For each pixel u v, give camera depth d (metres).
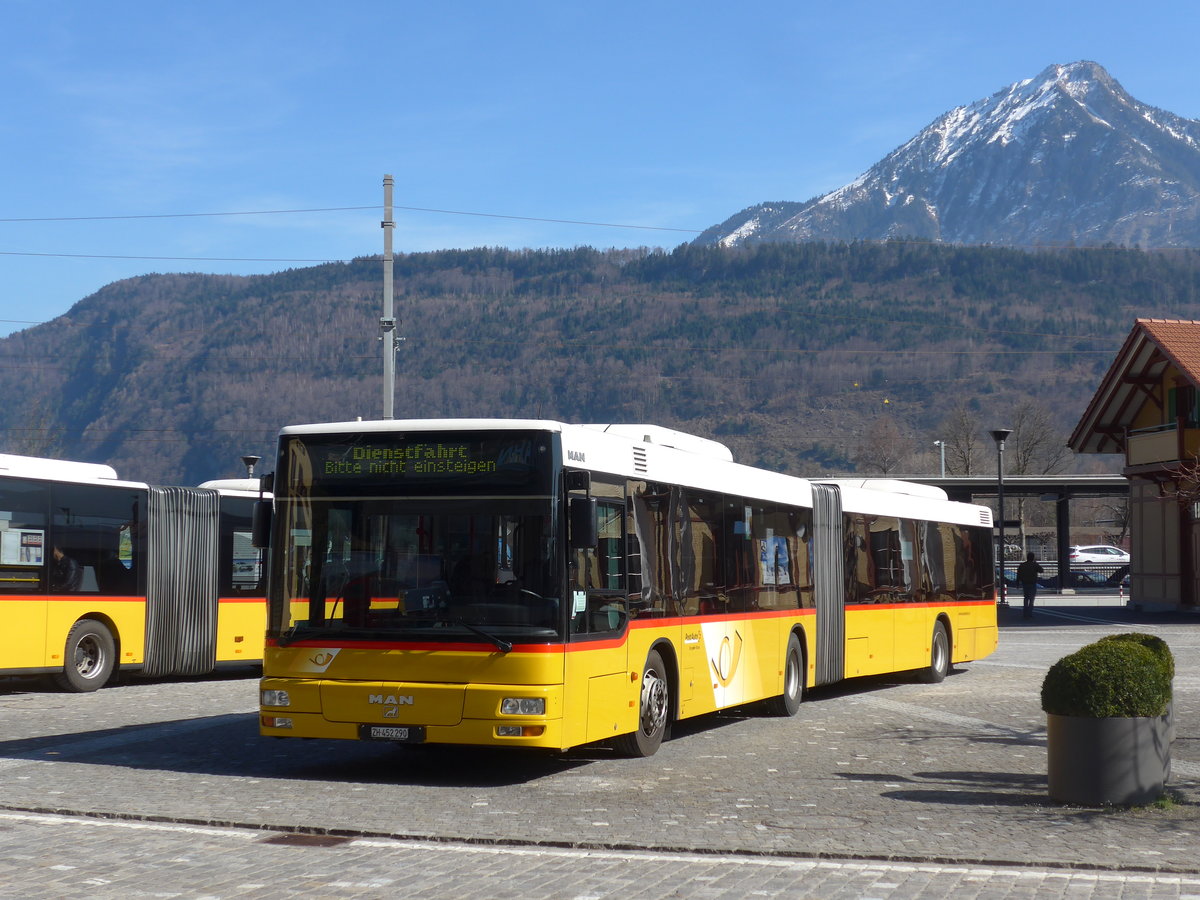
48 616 19.52
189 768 12.49
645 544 13.38
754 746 14.34
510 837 9.20
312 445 12.23
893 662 20.95
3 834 9.31
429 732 11.51
